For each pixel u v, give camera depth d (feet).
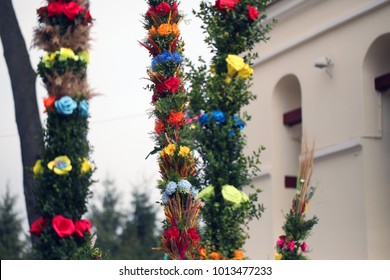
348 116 52.85
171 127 35.78
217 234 29.91
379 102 52.11
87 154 28.40
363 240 50.60
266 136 59.82
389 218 51.16
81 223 27.96
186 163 34.45
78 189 27.94
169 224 33.94
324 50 55.16
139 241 92.07
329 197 53.42
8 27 50.19
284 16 58.49
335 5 54.29
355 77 52.60
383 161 51.72
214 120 30.58
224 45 31.48
